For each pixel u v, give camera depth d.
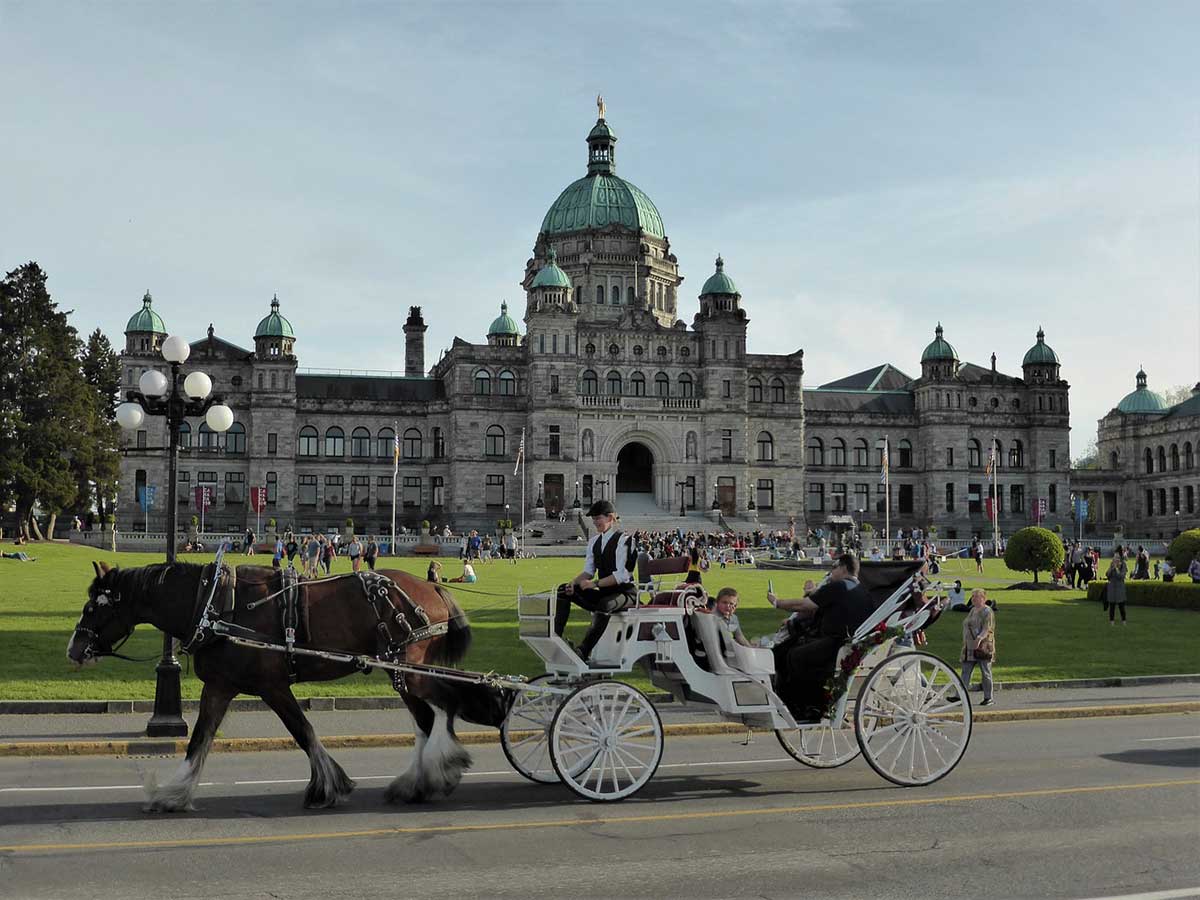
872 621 17.34
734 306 124.94
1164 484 147.38
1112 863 12.52
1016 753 19.77
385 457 125.44
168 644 20.95
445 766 15.91
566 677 16.70
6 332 99.12
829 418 135.62
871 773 18.05
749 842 13.50
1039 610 51.16
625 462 130.38
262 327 122.69
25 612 40.16
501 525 110.69
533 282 123.19
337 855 12.88
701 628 17.06
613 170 141.12
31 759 19.16
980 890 11.54
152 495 120.81
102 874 12.05
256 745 20.33
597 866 12.43
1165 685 29.14
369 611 16.39
